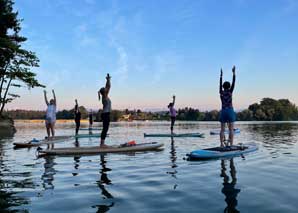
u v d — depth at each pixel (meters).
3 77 38.28
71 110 127.19
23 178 7.64
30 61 39.22
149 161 10.16
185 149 13.80
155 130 33.66
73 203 5.47
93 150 12.59
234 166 8.95
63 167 9.22
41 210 5.09
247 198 5.60
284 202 5.33
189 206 5.18
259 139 18.83
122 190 6.32
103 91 13.45
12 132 32.12
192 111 120.38
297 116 113.88
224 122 12.25
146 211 4.96
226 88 12.05
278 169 8.40
